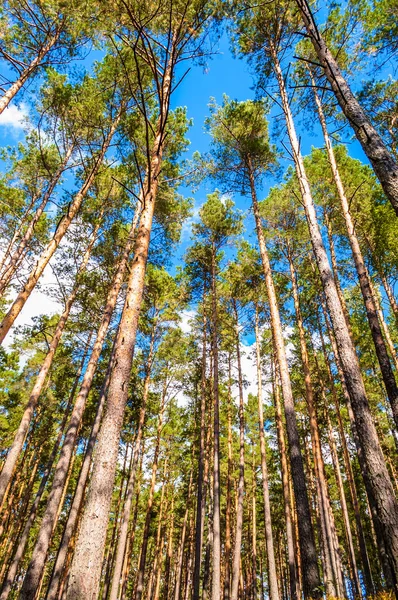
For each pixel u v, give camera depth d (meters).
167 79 6.70
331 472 21.44
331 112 11.16
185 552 27.61
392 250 13.15
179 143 12.43
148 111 11.88
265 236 15.31
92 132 11.73
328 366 14.93
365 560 11.02
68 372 16.52
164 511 26.81
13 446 8.98
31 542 23.70
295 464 7.78
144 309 16.59
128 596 29.41
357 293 15.63
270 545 11.95
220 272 18.03
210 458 21.05
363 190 13.20
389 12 9.55
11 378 19.83
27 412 9.52
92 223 13.00
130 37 7.38
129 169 12.74
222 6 7.32
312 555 6.59
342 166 13.50
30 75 10.49
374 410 17.00
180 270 18.80
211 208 17.48
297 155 8.94
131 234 12.73
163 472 23.23
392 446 17.33
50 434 18.34
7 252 13.12
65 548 10.16
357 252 10.30
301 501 7.26
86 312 13.45
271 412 20.98
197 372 18.83
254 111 12.73
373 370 16.61
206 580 16.31
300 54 10.98
